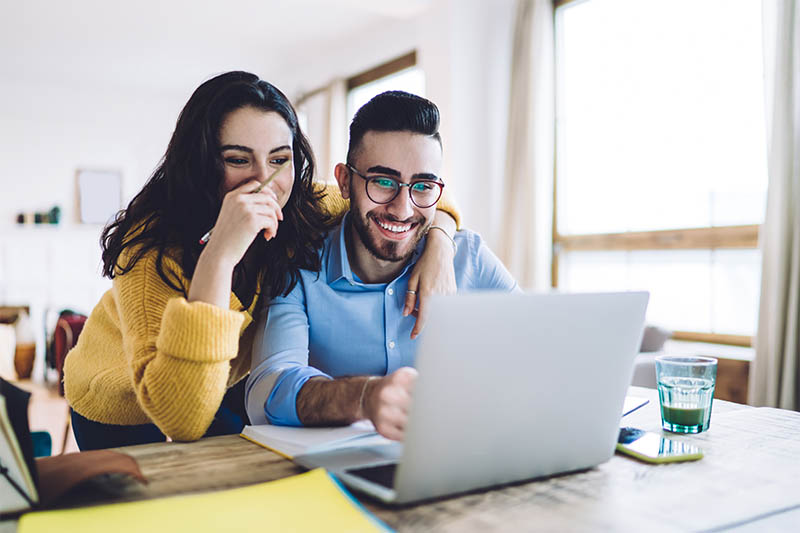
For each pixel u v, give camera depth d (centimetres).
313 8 495
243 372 126
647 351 254
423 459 58
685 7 330
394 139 106
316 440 77
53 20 513
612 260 371
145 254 104
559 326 62
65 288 686
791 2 259
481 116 422
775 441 83
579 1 388
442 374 57
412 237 113
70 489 60
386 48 533
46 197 682
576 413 67
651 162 349
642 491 64
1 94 662
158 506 57
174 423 85
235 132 104
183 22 523
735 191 308
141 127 729
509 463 64
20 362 521
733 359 282
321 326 121
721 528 55
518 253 404
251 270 115
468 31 416
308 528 53
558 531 54
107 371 119
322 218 126
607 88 375
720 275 314
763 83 280
